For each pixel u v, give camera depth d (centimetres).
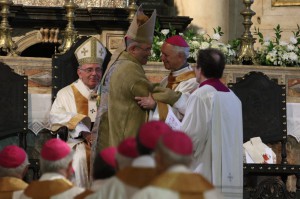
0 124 1788
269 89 1916
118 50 1530
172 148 941
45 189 1116
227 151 1424
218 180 1420
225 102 1419
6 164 1209
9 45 1964
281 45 2031
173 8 2530
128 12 2219
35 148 1847
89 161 1662
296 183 1808
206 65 1425
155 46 1947
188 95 1496
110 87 1490
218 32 2086
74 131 1666
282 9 2681
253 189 1800
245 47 2039
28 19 2262
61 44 2136
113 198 990
